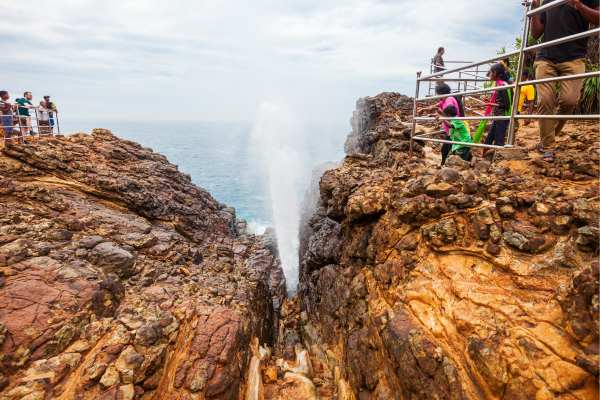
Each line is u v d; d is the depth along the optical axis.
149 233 10.81
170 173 16.98
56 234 7.95
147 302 7.24
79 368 5.09
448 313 4.15
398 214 5.74
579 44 4.75
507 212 4.25
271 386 7.42
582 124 7.36
